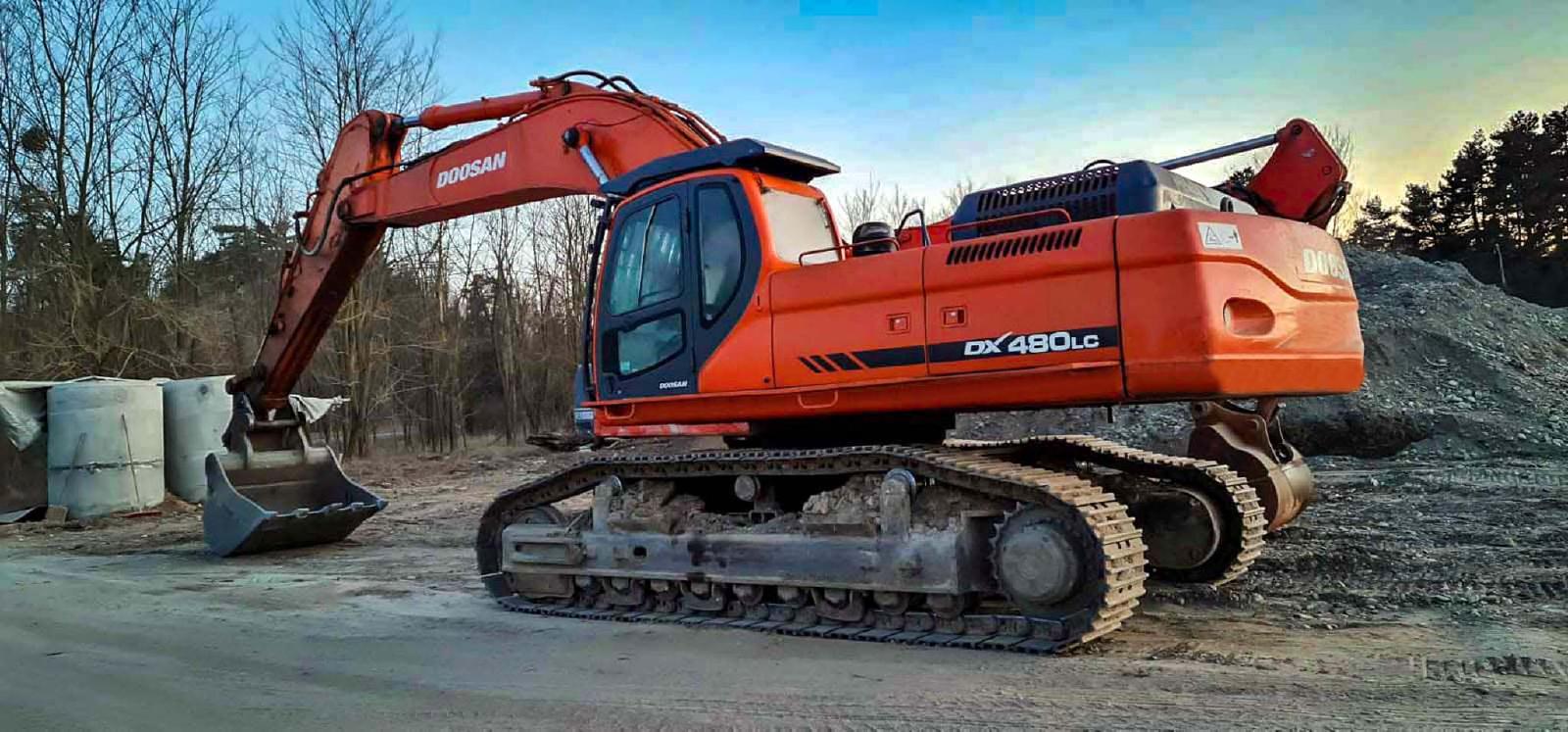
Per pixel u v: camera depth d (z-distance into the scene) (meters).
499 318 36.59
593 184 8.50
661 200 7.05
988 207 6.55
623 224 7.30
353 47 27.36
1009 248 5.64
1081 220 6.11
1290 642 5.61
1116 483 7.01
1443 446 14.22
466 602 7.99
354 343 27.56
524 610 7.46
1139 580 5.52
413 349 31.41
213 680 5.79
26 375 23.14
